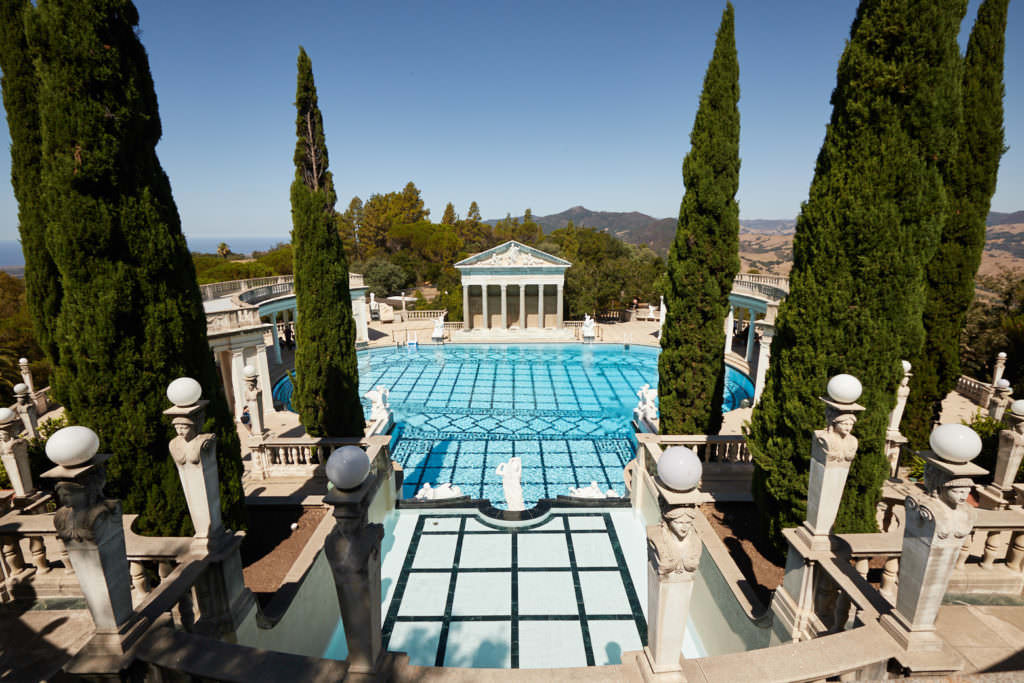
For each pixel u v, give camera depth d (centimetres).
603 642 750
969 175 1119
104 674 394
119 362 629
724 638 711
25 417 1532
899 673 419
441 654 729
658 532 371
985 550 642
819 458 533
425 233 8812
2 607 597
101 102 583
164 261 651
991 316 2439
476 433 2020
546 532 1042
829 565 521
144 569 556
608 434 2014
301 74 1199
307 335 1227
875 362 648
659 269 5388
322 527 848
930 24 577
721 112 1050
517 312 4691
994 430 1112
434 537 1029
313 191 1210
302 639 708
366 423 1881
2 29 721
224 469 749
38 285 721
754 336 2975
